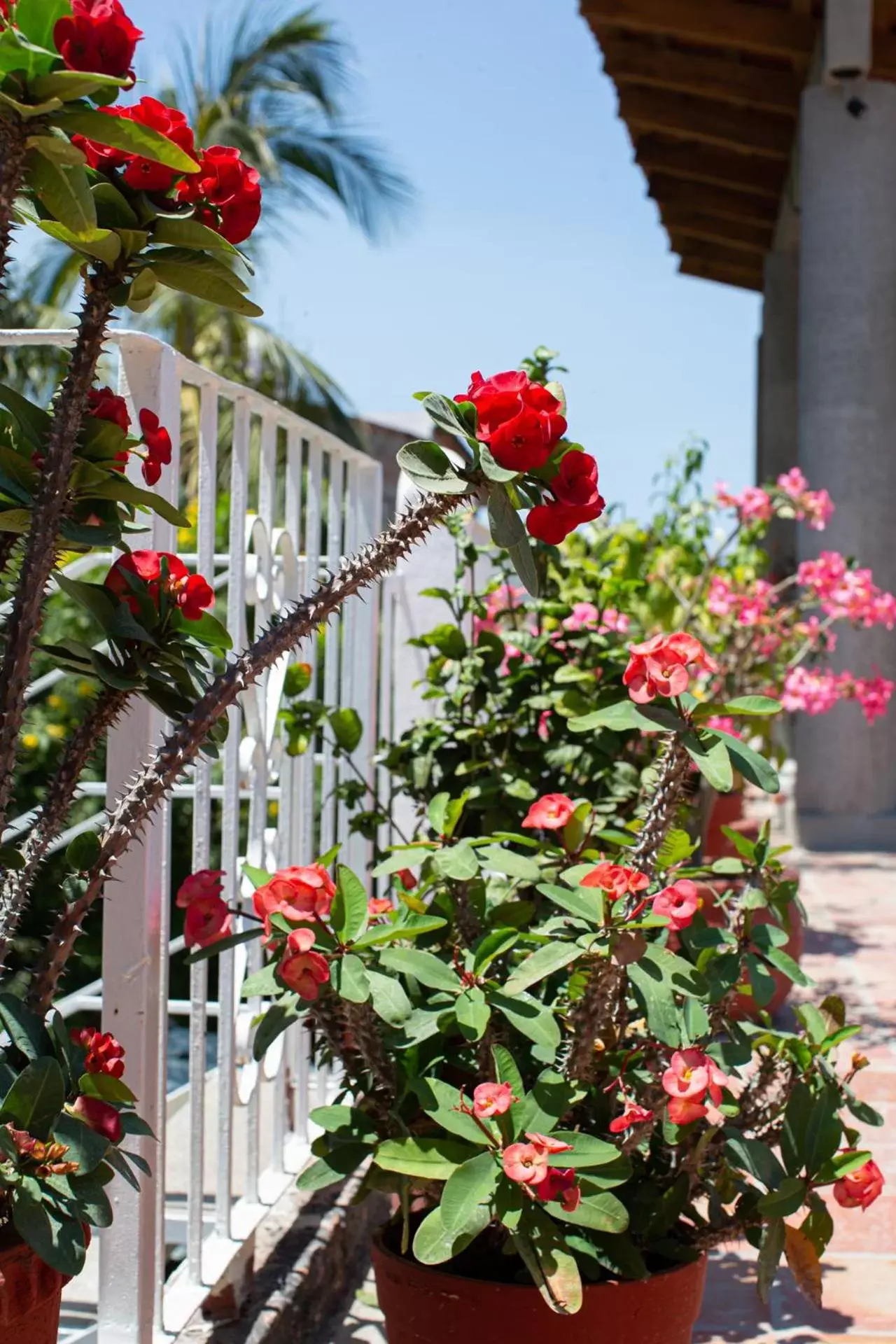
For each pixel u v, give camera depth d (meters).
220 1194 2.09
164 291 11.04
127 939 1.71
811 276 8.19
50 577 1.30
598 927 1.72
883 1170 2.97
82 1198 1.26
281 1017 1.71
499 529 1.32
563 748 2.85
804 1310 2.34
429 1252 1.54
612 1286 1.68
